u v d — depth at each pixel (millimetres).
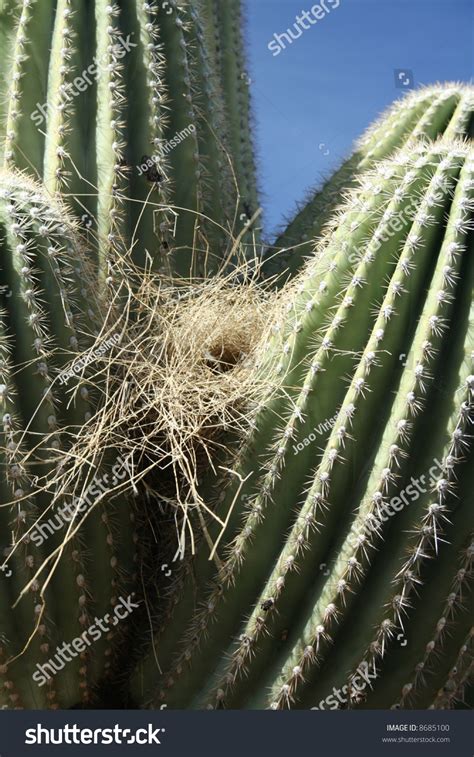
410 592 2812
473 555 2785
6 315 2824
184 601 3002
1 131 3535
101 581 3016
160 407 3064
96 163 3455
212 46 4473
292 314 3020
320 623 2809
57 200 3264
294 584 2846
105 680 3199
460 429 2744
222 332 3324
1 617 2854
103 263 3375
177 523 2969
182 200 3631
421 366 2744
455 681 2934
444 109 3979
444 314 2770
